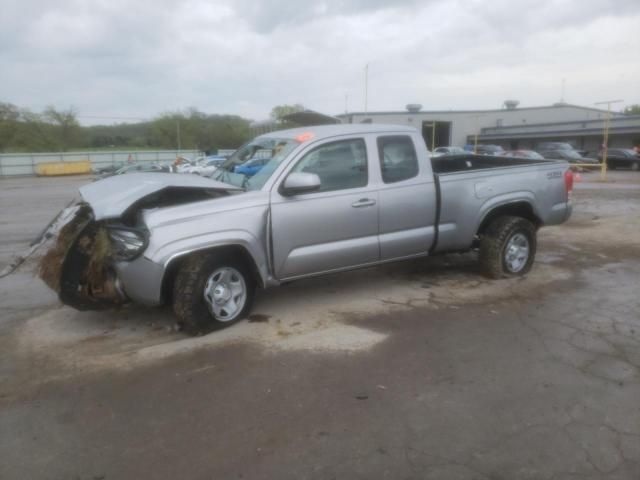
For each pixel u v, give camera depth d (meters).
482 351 4.30
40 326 5.06
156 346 4.50
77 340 4.70
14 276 6.87
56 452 3.07
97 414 3.47
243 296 4.92
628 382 3.77
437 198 5.67
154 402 3.60
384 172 5.38
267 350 4.38
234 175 5.40
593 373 3.91
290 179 4.73
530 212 6.49
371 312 5.26
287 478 2.80
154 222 4.36
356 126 5.42
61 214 4.98
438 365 4.06
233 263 4.79
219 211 4.56
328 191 5.06
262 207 4.71
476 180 5.93
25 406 3.59
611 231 9.73
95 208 4.44
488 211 6.03
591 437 3.11
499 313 5.19
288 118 17.55
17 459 3.01
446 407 3.46
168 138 80.88
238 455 3.00
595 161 34.34
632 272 6.72
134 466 2.93
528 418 3.32
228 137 81.81
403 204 5.45
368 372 3.97
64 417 3.45
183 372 4.02
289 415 3.40
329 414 3.40
